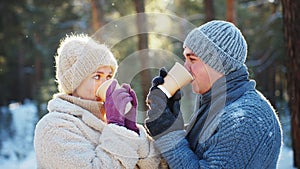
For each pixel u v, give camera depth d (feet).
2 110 62.54
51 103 8.09
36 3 59.77
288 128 30.32
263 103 8.27
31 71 81.87
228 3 38.73
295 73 17.66
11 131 50.26
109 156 7.65
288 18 17.51
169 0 37.83
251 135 7.87
